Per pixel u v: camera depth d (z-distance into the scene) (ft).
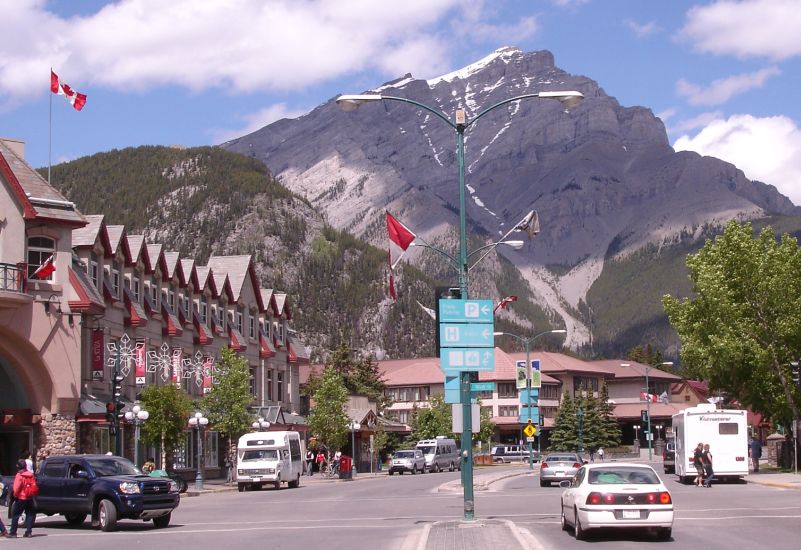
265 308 256.11
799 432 203.82
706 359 203.62
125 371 168.35
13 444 152.46
